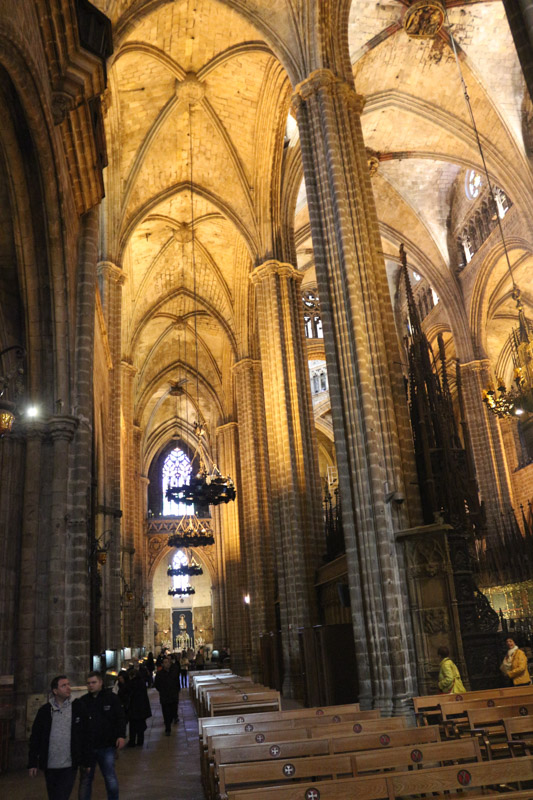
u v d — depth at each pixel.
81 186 14.74
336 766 5.63
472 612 13.66
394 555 14.05
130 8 19.91
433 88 25.38
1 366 13.45
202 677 22.78
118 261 27.33
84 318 14.55
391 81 25.20
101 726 7.38
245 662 35.44
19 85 10.64
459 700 9.39
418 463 16.23
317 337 39.28
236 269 34.22
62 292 13.56
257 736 7.57
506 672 10.95
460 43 23.88
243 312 34.22
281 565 22.28
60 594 12.43
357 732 7.74
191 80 25.02
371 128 27.30
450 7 21.94
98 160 14.52
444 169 31.45
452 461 16.03
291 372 24.36
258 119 26.27
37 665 12.10
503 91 24.58
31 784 10.01
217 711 12.12
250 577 29.42
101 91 13.08
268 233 26.64
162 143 27.61
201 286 37.25
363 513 14.42
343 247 16.19
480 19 23.34
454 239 32.41
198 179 29.23
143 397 44.69
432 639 13.33
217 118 26.77
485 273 30.27
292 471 22.69
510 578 18.84
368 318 15.70
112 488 24.50
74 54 12.21
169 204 31.33
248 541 30.11
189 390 48.34
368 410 14.85
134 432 43.59
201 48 24.34
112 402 25.50
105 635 22.59
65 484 13.01
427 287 35.84
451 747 5.81
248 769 5.54
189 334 42.47
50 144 12.13
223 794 5.42
